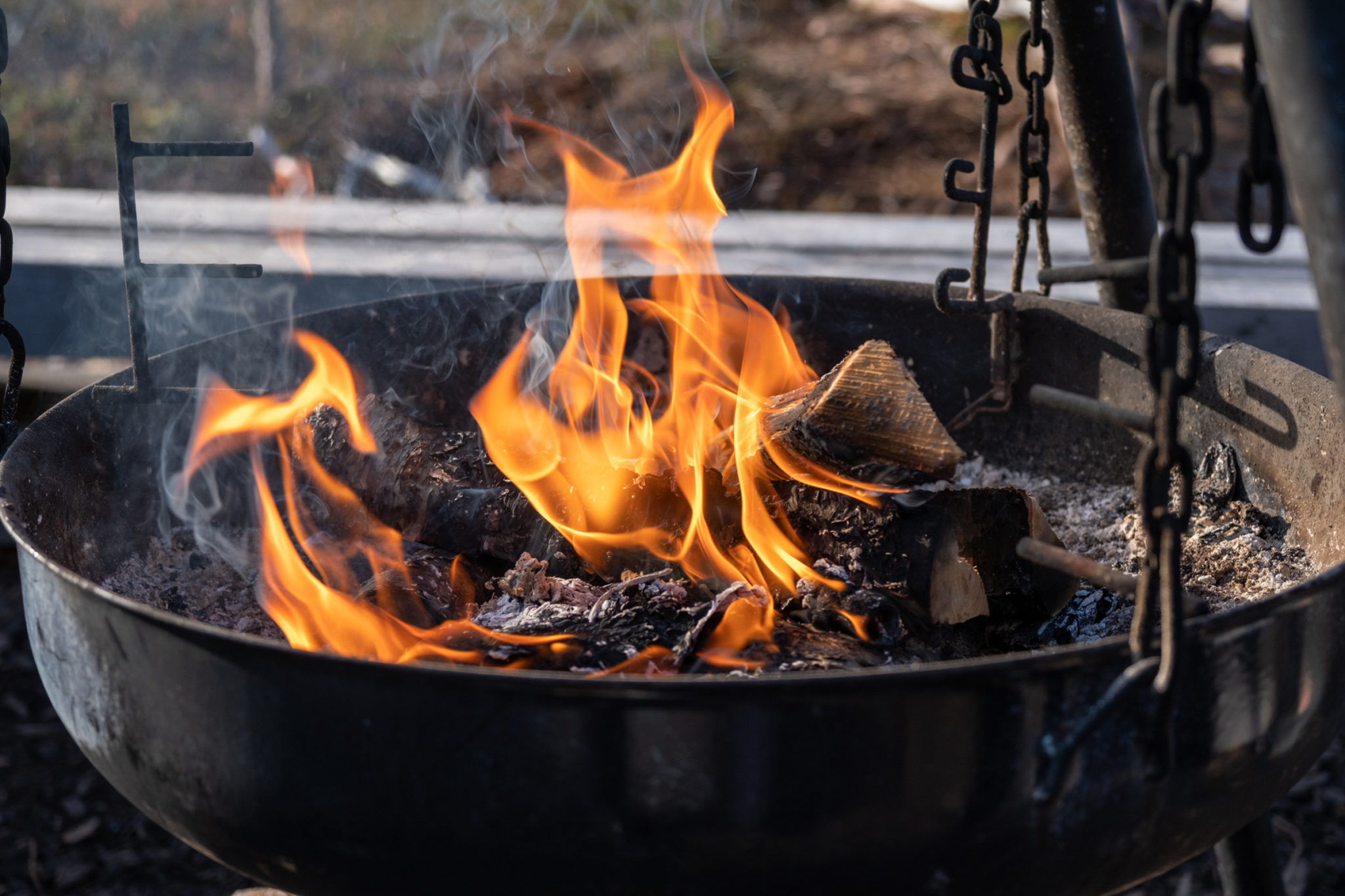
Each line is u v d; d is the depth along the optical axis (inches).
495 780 55.8
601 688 54.9
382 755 56.1
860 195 151.3
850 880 56.6
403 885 57.4
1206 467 68.7
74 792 83.2
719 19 212.2
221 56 195.9
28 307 92.4
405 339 75.0
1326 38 53.0
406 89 182.1
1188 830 58.3
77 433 66.0
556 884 56.7
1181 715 56.9
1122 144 70.0
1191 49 53.6
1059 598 65.9
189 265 67.1
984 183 68.2
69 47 194.1
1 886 78.2
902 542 63.6
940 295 69.0
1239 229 54.9
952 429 75.1
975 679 55.1
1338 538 64.2
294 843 57.6
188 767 57.9
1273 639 57.3
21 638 91.0
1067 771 56.1
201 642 56.5
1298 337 91.7
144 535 68.9
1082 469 72.7
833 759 55.4
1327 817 81.6
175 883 78.9
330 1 225.5
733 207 148.8
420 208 112.3
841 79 183.3
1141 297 71.7
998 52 66.7
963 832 56.2
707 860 56.1
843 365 65.9
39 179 150.6
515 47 201.8
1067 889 58.0
